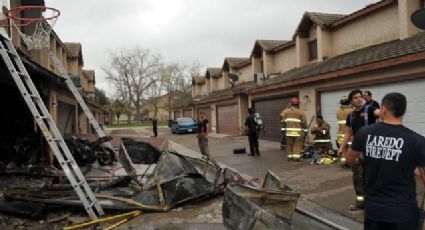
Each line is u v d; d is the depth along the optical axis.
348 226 6.09
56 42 20.16
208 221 6.82
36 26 9.88
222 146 19.91
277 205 5.24
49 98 12.63
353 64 13.44
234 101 27.36
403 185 3.45
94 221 6.81
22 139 12.71
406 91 11.45
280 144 18.06
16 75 7.34
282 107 19.80
